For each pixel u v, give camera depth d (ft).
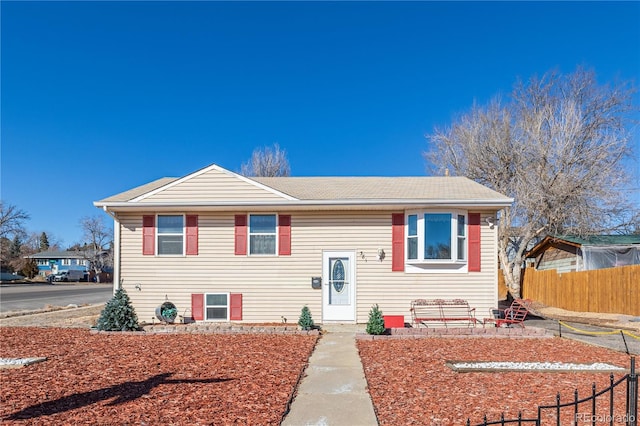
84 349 33.76
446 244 46.68
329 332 42.65
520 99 89.15
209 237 48.75
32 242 322.55
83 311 64.44
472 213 47.37
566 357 30.37
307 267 48.24
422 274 47.26
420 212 47.11
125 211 48.83
